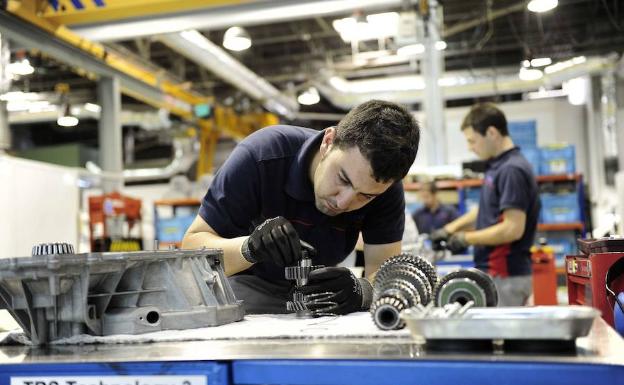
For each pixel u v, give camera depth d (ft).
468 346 2.40
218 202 4.86
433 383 2.22
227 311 3.59
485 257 9.22
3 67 15.17
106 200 17.21
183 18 12.34
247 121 27.68
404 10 15.25
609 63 24.43
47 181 15.39
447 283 2.91
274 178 4.91
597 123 27.25
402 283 3.16
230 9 12.03
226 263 4.30
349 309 3.87
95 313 3.18
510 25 22.04
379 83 27.07
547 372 2.12
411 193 21.71
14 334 3.23
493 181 9.07
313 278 3.83
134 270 3.36
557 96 31.48
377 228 5.28
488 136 9.02
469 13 21.09
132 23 12.67
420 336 2.50
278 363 2.38
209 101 24.48
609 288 4.01
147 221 24.40
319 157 4.60
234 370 2.43
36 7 12.41
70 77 24.35
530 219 9.02
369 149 3.76
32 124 33.14
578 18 22.40
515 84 27.07
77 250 16.22
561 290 19.16
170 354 2.56
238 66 21.16
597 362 2.10
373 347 2.55
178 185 24.13
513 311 2.53
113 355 2.64
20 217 14.43
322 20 21.43
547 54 23.03
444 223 17.44
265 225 3.85
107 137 17.25
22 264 2.91
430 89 19.60
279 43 24.48
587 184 29.25
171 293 3.41
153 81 19.93
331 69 23.94
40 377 2.59
